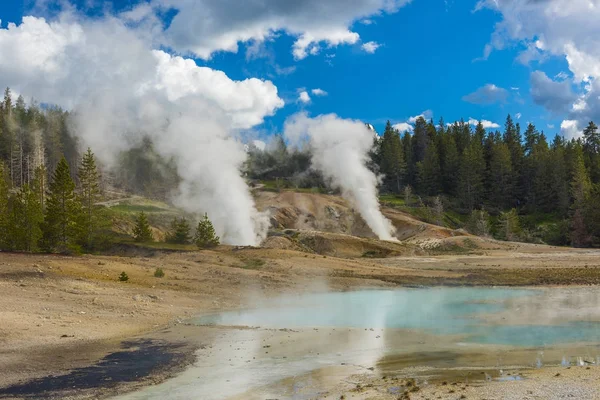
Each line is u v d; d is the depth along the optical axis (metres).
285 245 61.06
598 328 19.70
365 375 13.46
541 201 106.81
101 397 12.06
